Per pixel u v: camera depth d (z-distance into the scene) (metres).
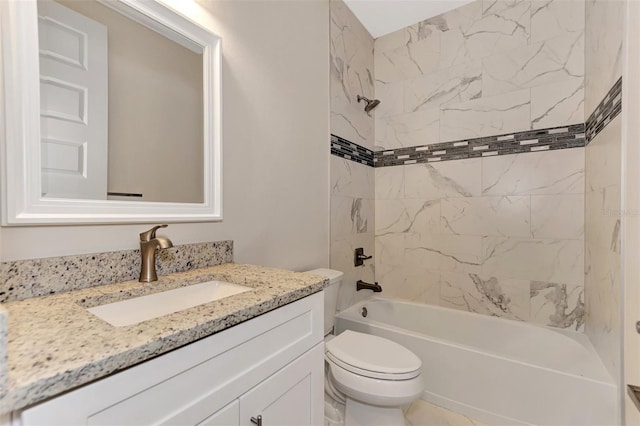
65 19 0.88
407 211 2.40
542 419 1.40
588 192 1.69
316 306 0.99
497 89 2.04
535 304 1.92
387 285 2.49
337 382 1.33
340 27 2.11
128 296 0.85
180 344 0.58
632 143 1.10
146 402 0.54
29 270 0.76
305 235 1.79
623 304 1.17
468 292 2.15
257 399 0.76
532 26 1.92
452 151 2.21
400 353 1.38
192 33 1.17
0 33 0.73
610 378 1.30
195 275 1.04
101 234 0.92
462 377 1.60
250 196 1.43
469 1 2.12
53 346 0.50
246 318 0.72
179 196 1.15
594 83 1.57
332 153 2.03
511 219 2.00
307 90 1.80
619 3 1.21
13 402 0.38
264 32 1.51
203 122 1.22
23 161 0.76
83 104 0.91
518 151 1.97
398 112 2.44
